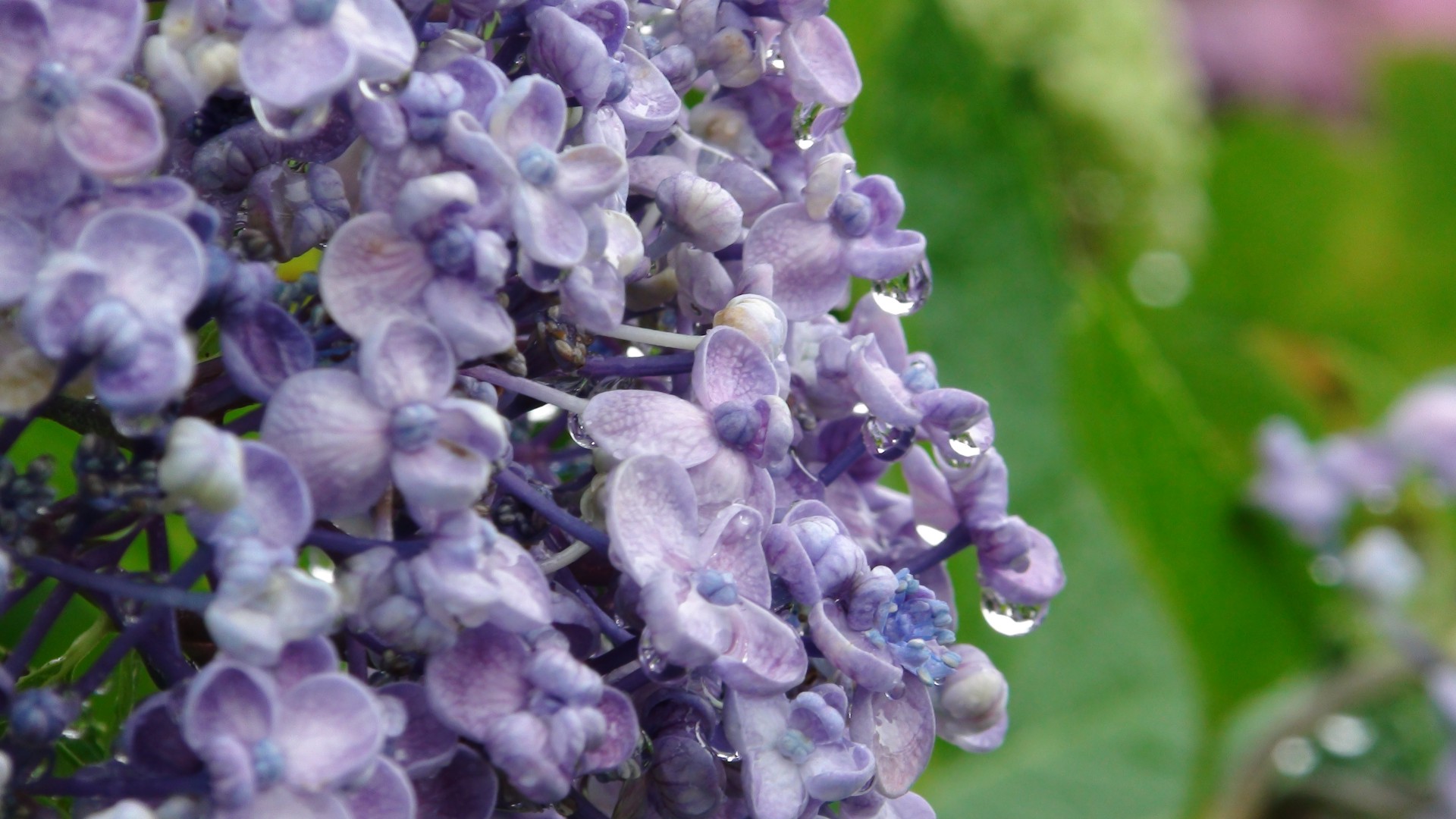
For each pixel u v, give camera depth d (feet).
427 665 1.14
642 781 1.19
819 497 1.24
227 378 1.16
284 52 1.13
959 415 1.23
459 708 1.14
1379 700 2.35
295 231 1.17
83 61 1.11
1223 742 2.16
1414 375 2.82
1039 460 1.82
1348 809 2.27
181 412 1.15
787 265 1.24
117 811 1.09
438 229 1.14
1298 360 2.68
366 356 1.13
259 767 1.10
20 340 1.12
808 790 1.17
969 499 1.26
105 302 1.10
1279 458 2.23
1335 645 2.26
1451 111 2.76
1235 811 2.09
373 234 1.14
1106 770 1.78
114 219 1.11
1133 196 2.59
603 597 1.21
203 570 1.11
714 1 1.24
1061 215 2.56
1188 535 2.11
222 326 1.13
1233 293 2.81
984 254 1.76
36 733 1.10
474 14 1.19
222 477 1.10
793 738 1.17
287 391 1.13
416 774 1.14
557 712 1.14
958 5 2.36
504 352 1.19
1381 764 2.38
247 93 1.14
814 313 1.25
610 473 1.17
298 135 1.14
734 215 1.22
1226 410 2.49
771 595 1.19
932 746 1.21
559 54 1.18
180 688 1.11
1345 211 2.79
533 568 1.15
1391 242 2.77
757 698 1.18
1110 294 1.90
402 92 1.15
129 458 1.14
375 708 1.11
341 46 1.13
